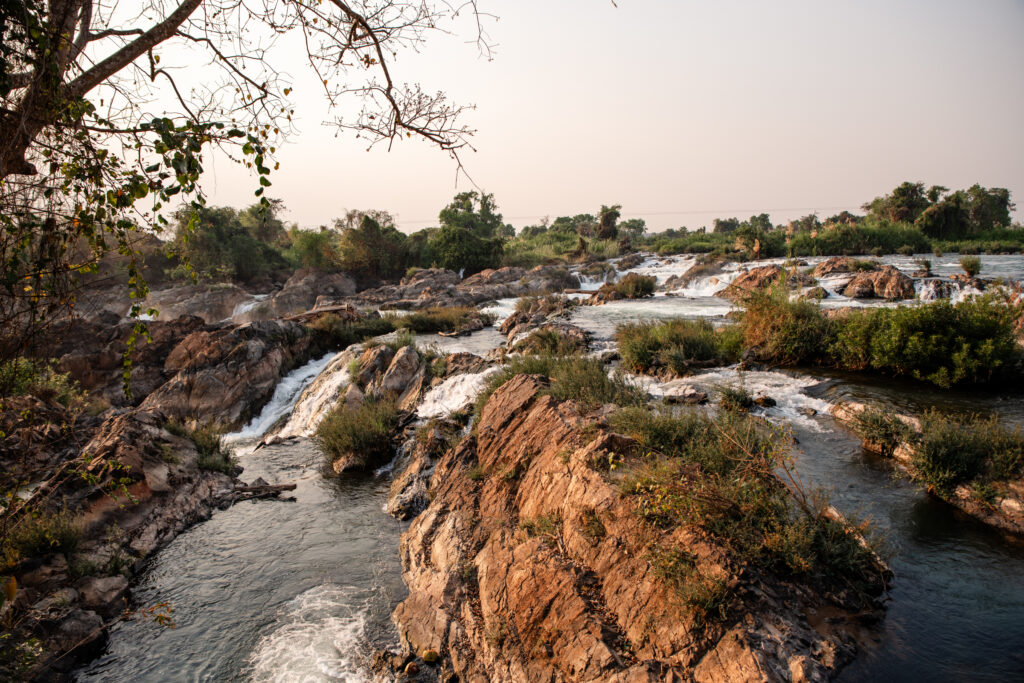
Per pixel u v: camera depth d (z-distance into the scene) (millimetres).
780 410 13492
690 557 5961
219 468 14070
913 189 88062
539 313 34406
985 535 7949
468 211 102625
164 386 21688
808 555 6211
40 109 3088
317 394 21562
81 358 22875
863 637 5598
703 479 7102
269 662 7777
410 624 8039
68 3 3234
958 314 14859
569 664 5867
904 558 7402
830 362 17219
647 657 5480
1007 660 5504
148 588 9602
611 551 6598
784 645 5129
